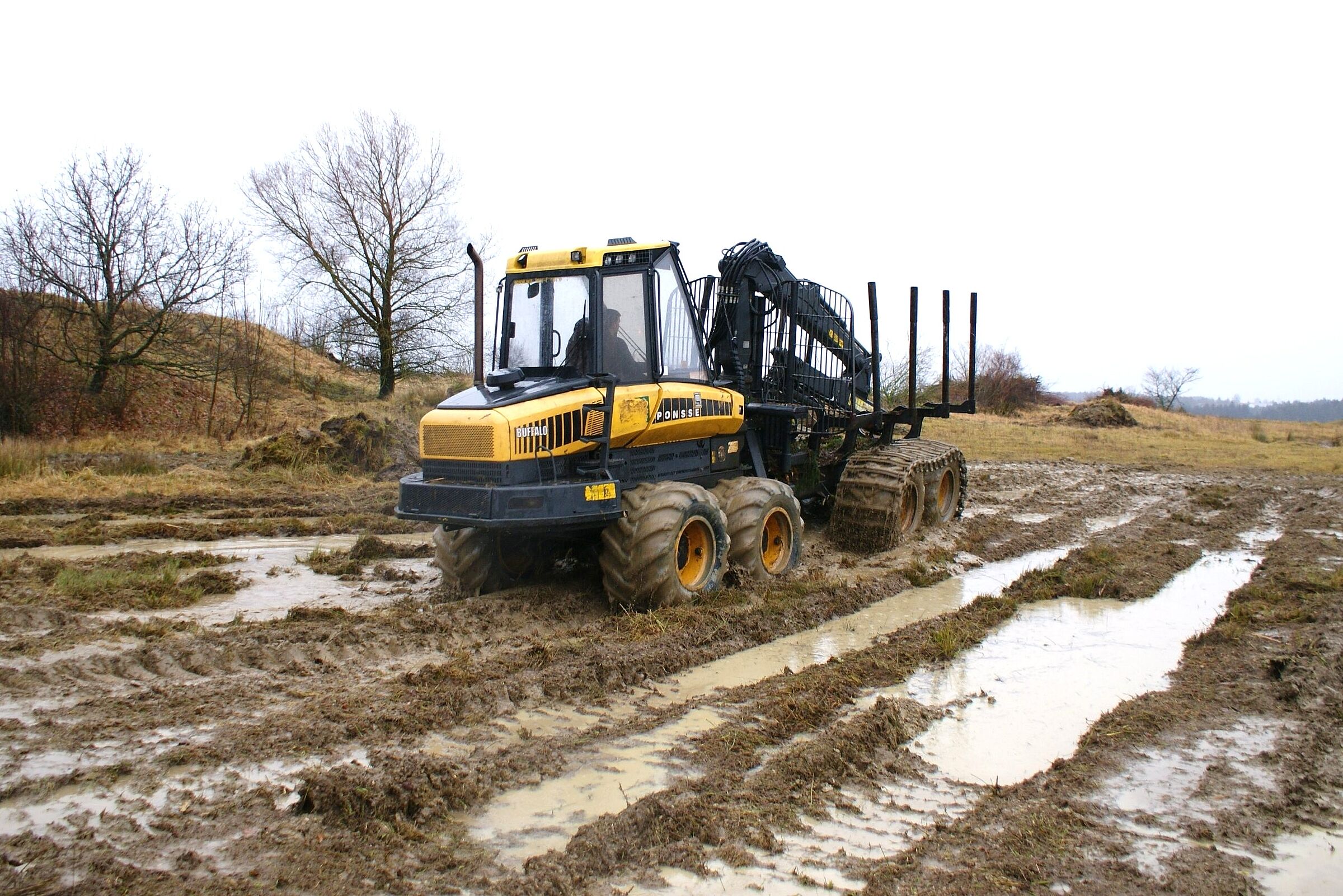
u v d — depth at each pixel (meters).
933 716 5.93
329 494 16.17
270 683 6.08
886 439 13.16
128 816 4.24
